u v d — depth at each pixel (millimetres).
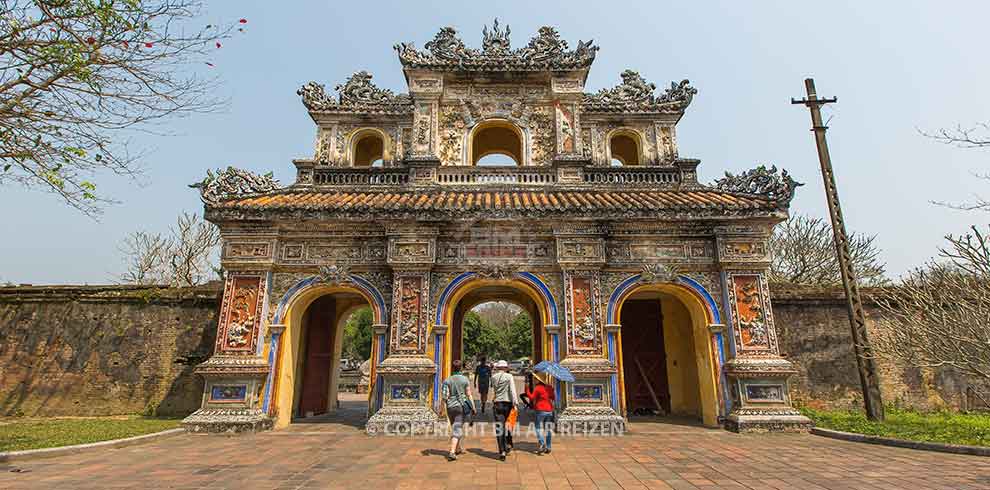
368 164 19562
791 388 15289
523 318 51656
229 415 11891
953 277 12688
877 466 8312
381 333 12922
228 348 12516
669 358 15938
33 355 15391
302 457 9078
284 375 12883
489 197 14719
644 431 12133
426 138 16297
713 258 13398
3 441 10000
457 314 16719
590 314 12805
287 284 13234
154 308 16031
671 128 17609
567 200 14281
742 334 12695
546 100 17109
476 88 17141
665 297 16344
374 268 13367
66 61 8703
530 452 9547
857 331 13109
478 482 7348
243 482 7309
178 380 15398
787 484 7199
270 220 13055
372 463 8586
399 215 12906
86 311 15883
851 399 15211
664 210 13016
